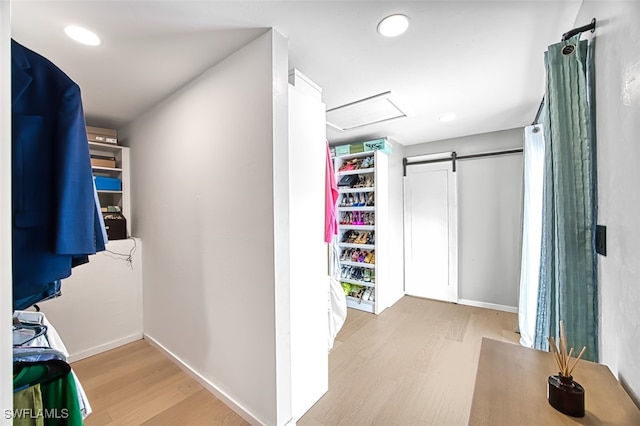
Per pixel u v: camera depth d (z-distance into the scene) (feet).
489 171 10.85
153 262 7.90
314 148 5.83
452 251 11.58
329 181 6.71
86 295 7.46
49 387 2.48
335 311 7.61
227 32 4.62
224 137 5.44
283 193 4.78
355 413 5.30
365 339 8.35
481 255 11.08
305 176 5.56
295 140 5.32
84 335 7.39
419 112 8.50
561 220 3.81
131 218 8.97
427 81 6.47
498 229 10.73
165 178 7.25
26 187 2.85
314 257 5.80
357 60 5.56
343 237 12.01
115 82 6.30
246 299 5.11
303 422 5.09
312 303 5.70
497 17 4.32
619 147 2.95
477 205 11.12
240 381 5.26
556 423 2.41
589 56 3.69
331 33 4.71
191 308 6.48
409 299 12.19
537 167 7.77
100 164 8.57
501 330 8.87
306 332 5.50
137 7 3.99
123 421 5.11
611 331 3.18
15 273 2.79
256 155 4.84
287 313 4.83
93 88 6.57
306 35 4.76
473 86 6.71
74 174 3.07
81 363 7.10
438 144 11.95
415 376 6.43
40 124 2.96
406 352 7.54
